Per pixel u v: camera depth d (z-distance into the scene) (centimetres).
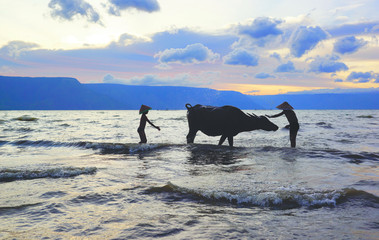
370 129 2000
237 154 823
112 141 1325
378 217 306
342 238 247
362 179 494
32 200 385
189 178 523
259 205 365
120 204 367
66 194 419
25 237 255
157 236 255
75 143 1099
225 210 342
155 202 377
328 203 360
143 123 1077
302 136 1515
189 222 295
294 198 377
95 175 565
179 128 2228
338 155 758
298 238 249
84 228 278
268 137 1502
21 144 1180
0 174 548
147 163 712
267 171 581
